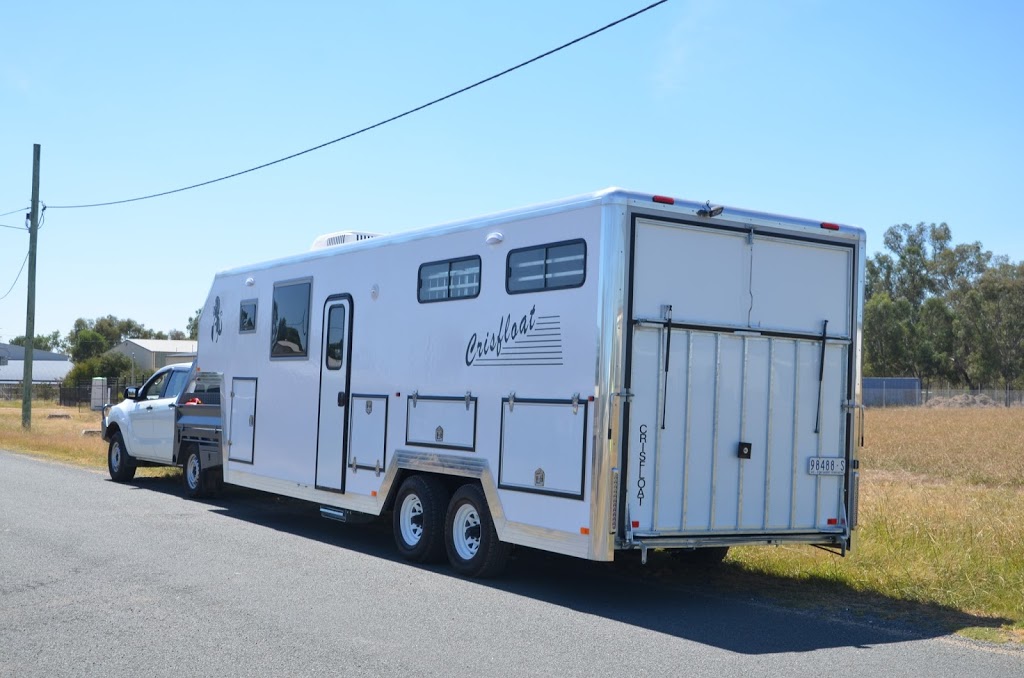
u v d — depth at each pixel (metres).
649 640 6.54
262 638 6.28
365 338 10.27
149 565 8.69
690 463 7.69
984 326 88.38
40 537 10.03
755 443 8.02
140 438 15.34
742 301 8.00
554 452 7.74
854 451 8.49
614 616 7.27
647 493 7.48
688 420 7.69
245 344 12.66
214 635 6.32
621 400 7.36
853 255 8.60
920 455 25.33
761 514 8.03
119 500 13.44
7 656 5.78
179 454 14.27
